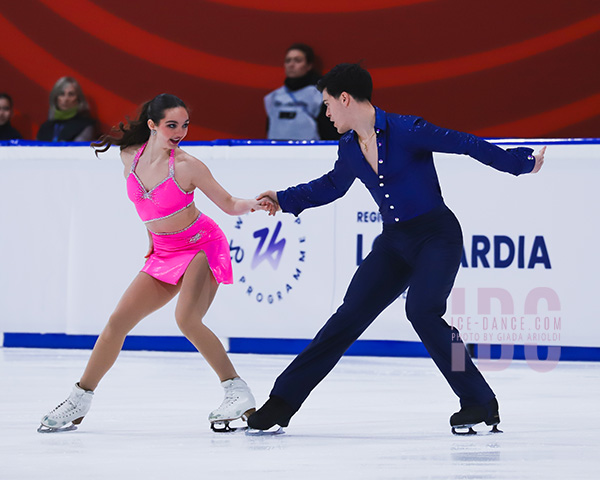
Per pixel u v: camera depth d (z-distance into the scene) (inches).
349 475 391.5
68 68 1304.1
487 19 1205.1
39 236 932.0
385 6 1223.5
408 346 887.1
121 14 1285.7
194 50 1277.1
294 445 466.0
